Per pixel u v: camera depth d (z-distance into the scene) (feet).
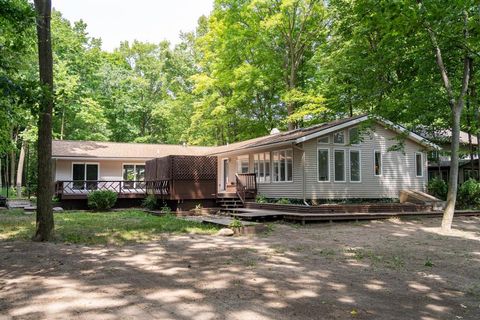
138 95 132.87
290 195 63.52
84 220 51.88
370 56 60.39
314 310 15.90
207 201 66.49
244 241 34.99
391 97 54.44
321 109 84.33
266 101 111.75
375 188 65.67
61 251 29.53
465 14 40.60
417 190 69.67
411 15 34.60
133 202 79.25
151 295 17.78
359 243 34.09
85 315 15.01
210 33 101.50
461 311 16.11
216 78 101.24
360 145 64.90
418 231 42.45
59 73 91.71
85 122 108.37
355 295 18.16
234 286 19.45
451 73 53.52
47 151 34.96
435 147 67.41
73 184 82.43
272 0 90.43
